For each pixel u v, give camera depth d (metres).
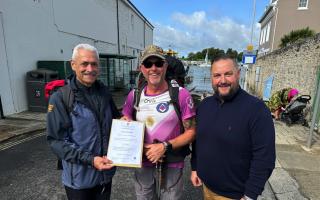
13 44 7.63
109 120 2.05
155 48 1.98
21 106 8.05
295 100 7.02
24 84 8.16
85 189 2.04
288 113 7.25
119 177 3.90
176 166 2.16
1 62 7.21
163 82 2.06
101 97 2.02
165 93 2.04
